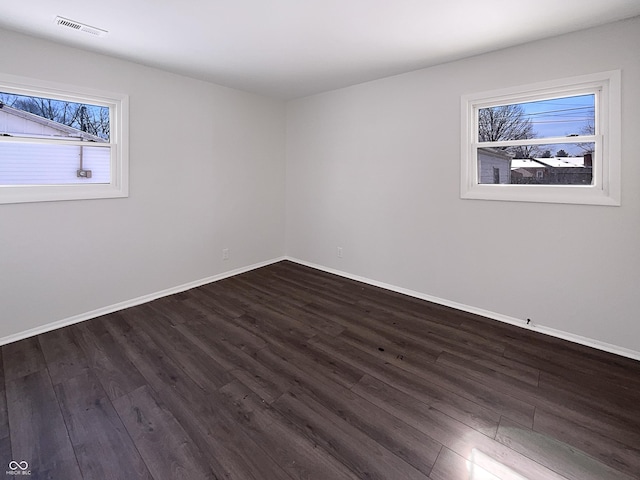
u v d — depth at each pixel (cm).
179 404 181
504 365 221
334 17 220
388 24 229
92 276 292
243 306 321
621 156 226
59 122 273
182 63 306
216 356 230
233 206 411
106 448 151
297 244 475
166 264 347
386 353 236
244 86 385
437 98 311
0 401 182
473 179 302
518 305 280
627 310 232
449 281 321
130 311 307
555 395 190
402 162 345
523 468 141
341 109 395
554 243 258
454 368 217
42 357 227
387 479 136
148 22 225
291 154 466
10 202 244
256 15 217
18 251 251
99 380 202
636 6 202
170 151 339
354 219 398
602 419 170
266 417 171
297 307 320
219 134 385
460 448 152
